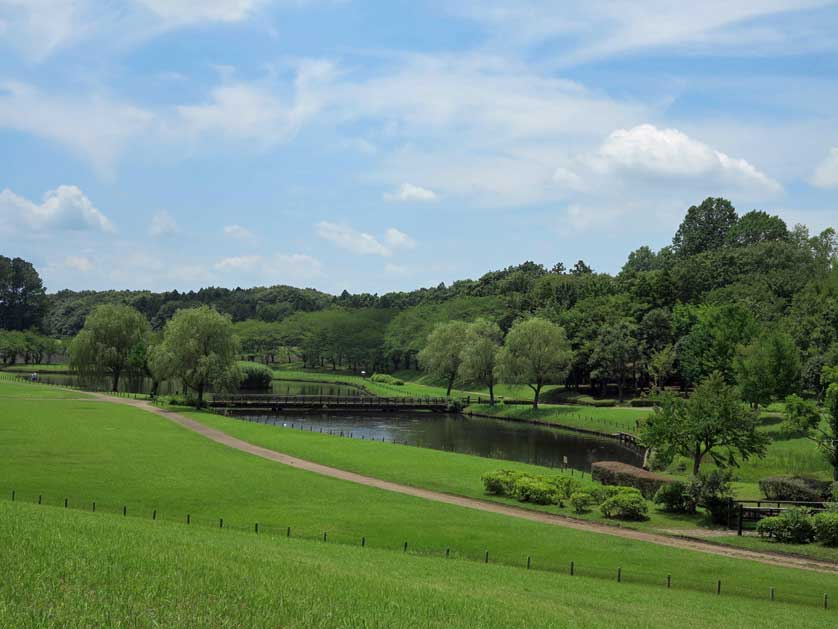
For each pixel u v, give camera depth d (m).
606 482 60.94
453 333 147.38
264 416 118.25
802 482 54.44
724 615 28.50
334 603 22.66
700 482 49.84
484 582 30.78
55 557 24.08
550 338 125.94
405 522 44.94
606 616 26.16
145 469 57.59
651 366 127.69
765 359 87.25
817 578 36.16
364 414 126.56
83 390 132.88
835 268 129.00
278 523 43.75
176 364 110.31
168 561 25.50
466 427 111.50
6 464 56.25
